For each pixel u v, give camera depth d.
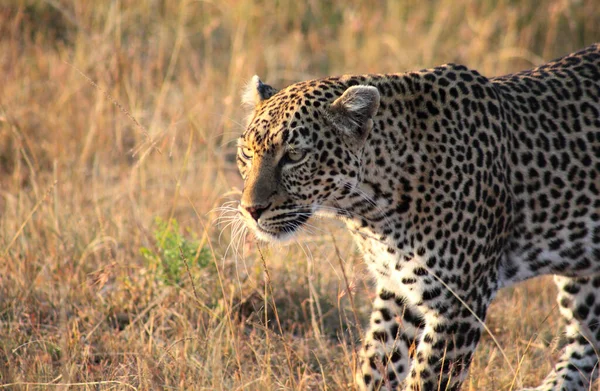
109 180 13.71
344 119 8.32
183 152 14.49
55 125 14.91
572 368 10.01
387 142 8.46
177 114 14.07
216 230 12.58
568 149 8.99
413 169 8.49
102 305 10.64
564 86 9.20
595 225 9.09
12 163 14.32
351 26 18.92
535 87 9.16
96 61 16.39
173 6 19.55
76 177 13.49
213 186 13.66
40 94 15.94
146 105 15.83
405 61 18.52
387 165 8.48
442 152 8.50
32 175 12.56
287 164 8.33
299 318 11.01
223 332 9.88
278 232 8.49
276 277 11.46
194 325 10.41
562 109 9.09
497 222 8.70
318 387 9.31
